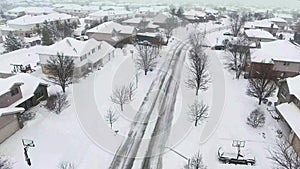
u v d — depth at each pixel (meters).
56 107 31.72
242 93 38.09
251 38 64.06
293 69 41.53
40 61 44.12
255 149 24.83
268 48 45.22
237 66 47.72
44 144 25.20
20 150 24.20
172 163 23.22
